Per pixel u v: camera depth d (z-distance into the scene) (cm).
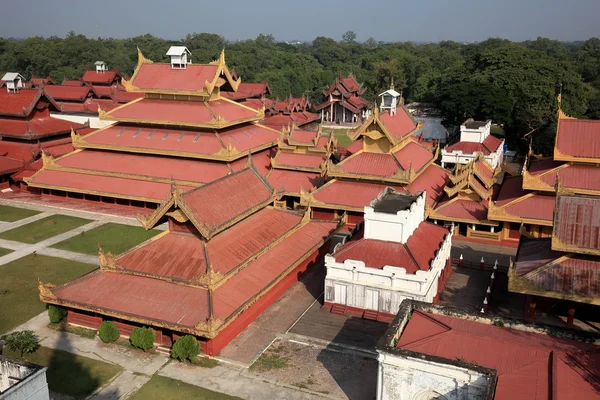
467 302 4869
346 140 13862
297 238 5334
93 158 7944
